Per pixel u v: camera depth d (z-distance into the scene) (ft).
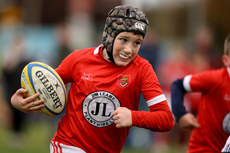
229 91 55.98
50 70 46.91
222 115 56.59
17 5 224.53
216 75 56.75
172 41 154.71
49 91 45.83
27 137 110.11
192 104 99.96
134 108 47.24
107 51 45.37
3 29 147.95
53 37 139.03
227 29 291.79
